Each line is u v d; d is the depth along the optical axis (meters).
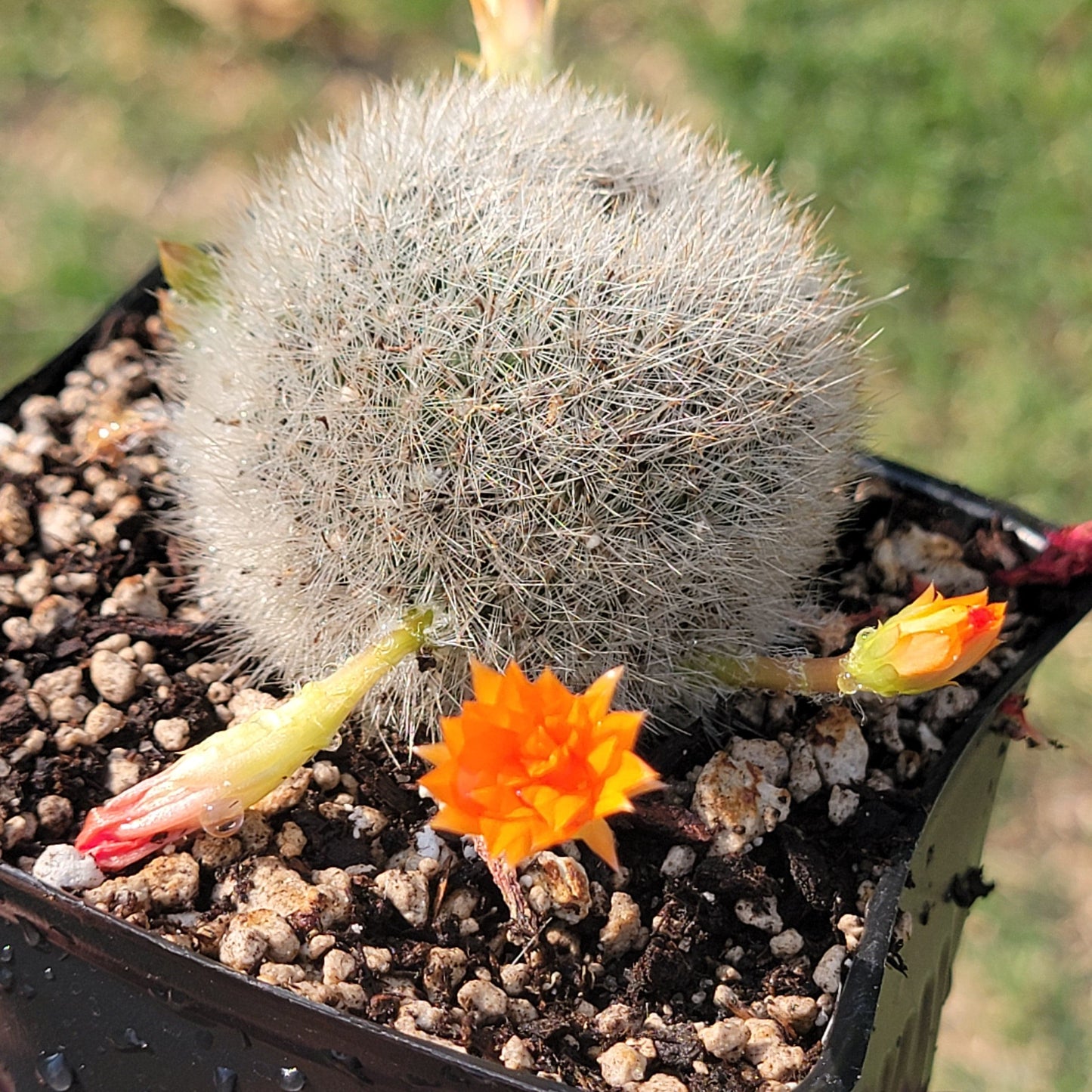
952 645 0.21
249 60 0.47
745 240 0.22
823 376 0.22
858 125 0.44
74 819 0.22
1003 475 0.38
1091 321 0.41
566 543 0.21
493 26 0.25
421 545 0.21
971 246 0.42
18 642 0.23
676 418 0.21
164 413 0.26
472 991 0.21
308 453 0.21
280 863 0.22
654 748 0.23
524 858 0.20
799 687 0.22
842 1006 0.20
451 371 0.21
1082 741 0.35
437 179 0.22
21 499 0.24
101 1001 0.20
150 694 0.23
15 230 0.42
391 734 0.23
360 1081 0.20
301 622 0.22
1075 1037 0.31
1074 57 0.46
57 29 0.47
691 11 0.48
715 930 0.22
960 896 0.23
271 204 0.23
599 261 0.21
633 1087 0.21
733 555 0.22
